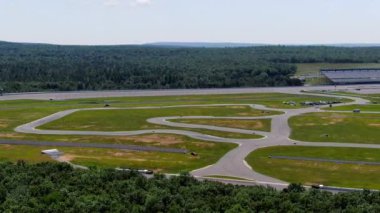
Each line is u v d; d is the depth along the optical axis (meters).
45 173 108.94
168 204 87.62
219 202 88.31
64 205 86.25
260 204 87.75
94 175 105.94
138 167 147.62
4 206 85.44
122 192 94.62
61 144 179.25
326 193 98.19
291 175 139.38
